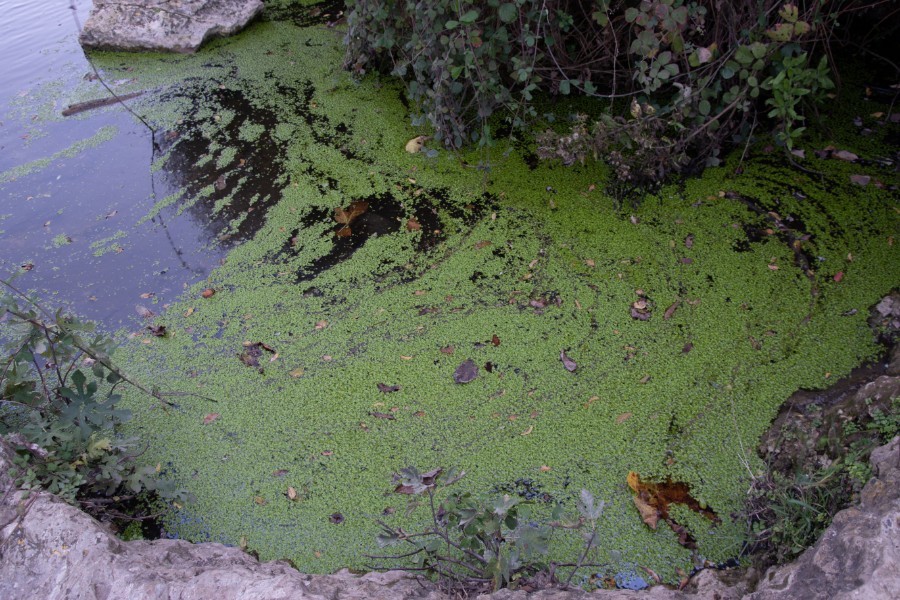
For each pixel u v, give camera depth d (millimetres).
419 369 2688
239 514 2283
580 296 2904
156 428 2566
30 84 4953
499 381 2607
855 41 4016
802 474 2023
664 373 2562
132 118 4453
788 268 2887
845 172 3295
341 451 2432
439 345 2773
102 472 2314
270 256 3291
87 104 4609
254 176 3814
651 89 2906
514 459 2344
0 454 2094
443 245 3236
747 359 2568
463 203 3459
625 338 2709
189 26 5152
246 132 4184
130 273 3277
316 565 2119
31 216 3691
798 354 2557
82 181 3934
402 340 2811
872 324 2619
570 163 3258
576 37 3525
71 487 2156
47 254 3426
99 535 1906
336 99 4398
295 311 2988
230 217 3555
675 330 2713
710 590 1823
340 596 1809
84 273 3299
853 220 3049
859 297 2725
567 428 2420
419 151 3830
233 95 4574
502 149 3742
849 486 1834
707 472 2242
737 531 2059
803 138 3510
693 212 3213
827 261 2889
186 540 2227
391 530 2023
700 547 2047
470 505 1857
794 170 3348
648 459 2299
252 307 3031
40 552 1873
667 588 1871
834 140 3479
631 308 2824
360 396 2609
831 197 3178
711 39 3119
